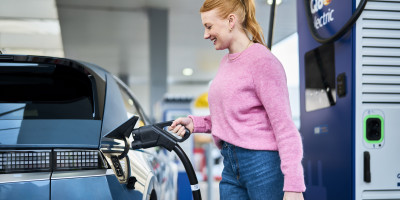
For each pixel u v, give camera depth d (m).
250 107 1.54
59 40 14.78
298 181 1.42
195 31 13.02
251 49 1.56
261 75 1.51
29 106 1.80
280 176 1.54
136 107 2.89
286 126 1.47
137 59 16.97
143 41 14.00
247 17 1.63
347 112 2.10
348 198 2.08
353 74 2.06
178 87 25.38
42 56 1.94
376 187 2.05
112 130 1.78
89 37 13.44
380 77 2.07
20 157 1.58
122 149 1.84
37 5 10.82
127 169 1.85
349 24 2.00
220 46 1.63
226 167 1.67
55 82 1.94
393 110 2.08
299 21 2.69
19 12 11.44
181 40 14.23
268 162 1.54
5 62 1.91
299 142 1.46
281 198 1.54
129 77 21.83
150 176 2.12
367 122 2.06
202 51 16.05
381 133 2.07
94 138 1.72
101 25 12.08
